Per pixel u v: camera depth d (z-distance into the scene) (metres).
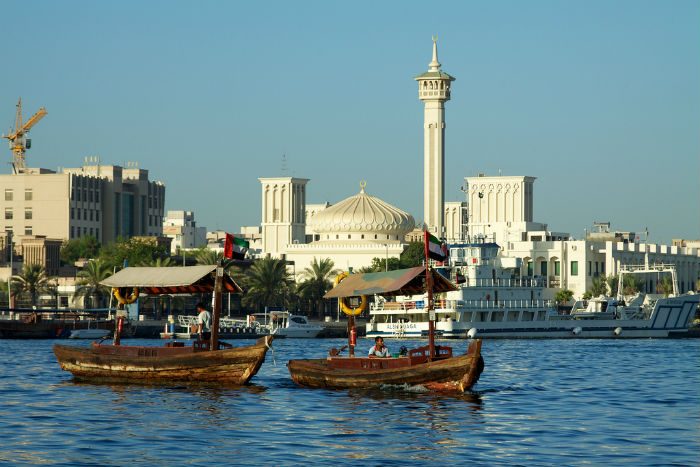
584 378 119.44
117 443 68.94
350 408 86.38
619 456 65.88
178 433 73.00
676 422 80.31
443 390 94.69
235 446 68.25
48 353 160.25
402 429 75.88
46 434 72.38
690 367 139.00
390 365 97.94
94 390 98.38
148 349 104.19
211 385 100.56
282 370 123.62
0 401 90.25
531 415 83.75
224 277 106.38
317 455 65.62
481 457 65.50
